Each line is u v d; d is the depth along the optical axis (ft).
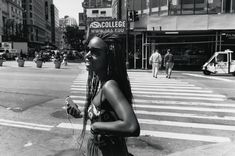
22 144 17.94
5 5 333.21
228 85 48.19
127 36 77.66
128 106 5.54
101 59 6.06
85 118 7.13
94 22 84.69
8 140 18.66
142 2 94.53
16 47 192.54
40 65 92.89
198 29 79.82
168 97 35.76
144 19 83.71
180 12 84.28
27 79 55.16
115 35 6.32
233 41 79.77
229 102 32.60
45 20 604.49
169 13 85.35
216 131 21.11
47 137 19.27
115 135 5.59
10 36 305.94
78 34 246.68
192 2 82.79
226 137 19.63
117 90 5.74
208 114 26.58
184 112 27.32
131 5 97.60
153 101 32.96
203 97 35.99
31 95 36.24
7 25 314.55
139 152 16.71
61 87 43.88
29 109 27.96
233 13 77.30
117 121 5.51
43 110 27.53
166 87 45.06
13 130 20.84
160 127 22.08
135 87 44.78
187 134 20.31
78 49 252.01
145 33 85.97
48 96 35.53
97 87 6.56
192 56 85.25
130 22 84.23
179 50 86.02
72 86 45.09
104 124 5.65
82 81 52.11
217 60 67.82
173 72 77.25
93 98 6.54
